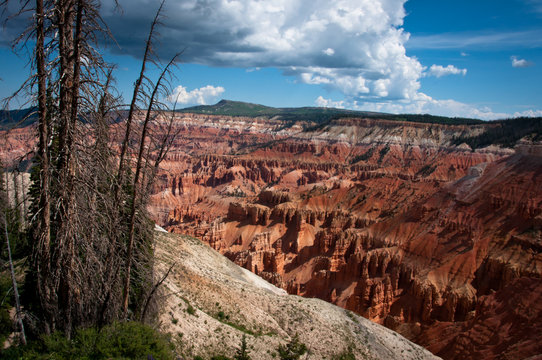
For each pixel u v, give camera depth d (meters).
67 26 18.17
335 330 52.22
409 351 55.78
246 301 50.34
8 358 17.92
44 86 17.66
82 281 20.03
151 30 19.81
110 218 21.05
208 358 33.88
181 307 38.53
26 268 27.58
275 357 38.75
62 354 18.44
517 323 61.72
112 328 21.14
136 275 26.41
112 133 20.11
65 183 18.56
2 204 27.47
